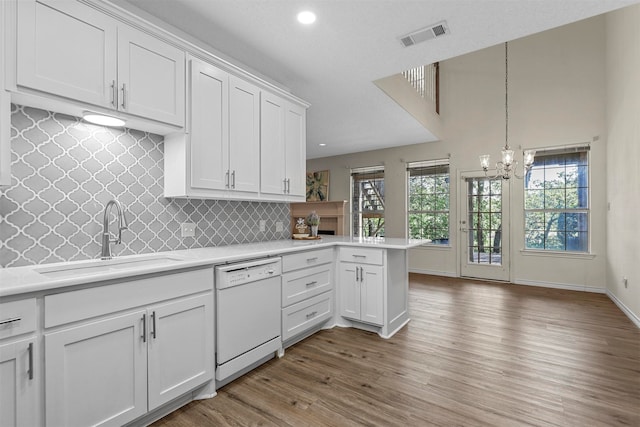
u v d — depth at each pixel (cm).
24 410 121
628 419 170
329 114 425
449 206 578
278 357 246
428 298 423
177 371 174
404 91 407
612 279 415
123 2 197
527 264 507
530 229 510
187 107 213
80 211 187
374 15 215
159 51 195
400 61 280
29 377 122
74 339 134
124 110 177
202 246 258
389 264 292
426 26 228
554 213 492
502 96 532
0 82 135
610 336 289
